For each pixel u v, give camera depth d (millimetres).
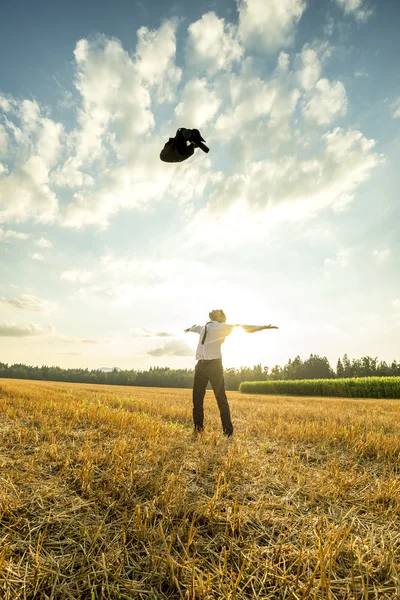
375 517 2625
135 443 4188
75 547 2057
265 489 3090
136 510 2209
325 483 3279
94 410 6879
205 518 2447
